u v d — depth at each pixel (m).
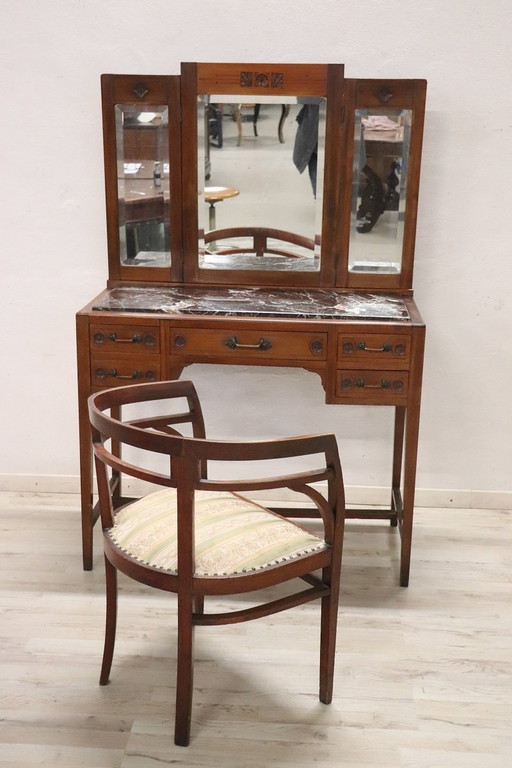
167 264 2.82
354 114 2.62
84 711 2.01
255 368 3.01
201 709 2.03
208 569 1.80
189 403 2.18
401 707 2.05
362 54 2.71
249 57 2.73
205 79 2.62
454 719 2.01
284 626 2.38
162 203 2.75
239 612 1.85
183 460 1.69
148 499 2.11
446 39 2.68
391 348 2.43
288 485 1.78
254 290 2.79
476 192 2.80
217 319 2.45
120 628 2.35
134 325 2.47
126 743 1.91
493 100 2.72
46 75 2.77
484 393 3.00
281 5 2.68
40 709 2.02
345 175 2.68
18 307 3.01
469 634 2.35
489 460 3.07
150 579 1.83
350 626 2.38
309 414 3.05
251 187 2.72
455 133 2.75
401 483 3.09
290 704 2.05
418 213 2.83
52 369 3.06
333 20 2.69
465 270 2.88
